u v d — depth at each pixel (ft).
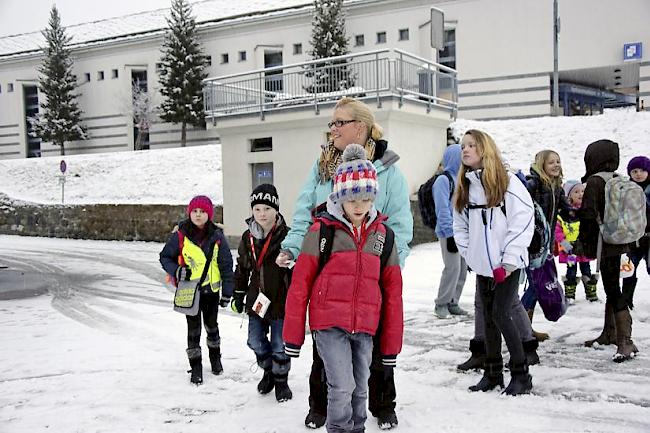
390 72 51.65
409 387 16.08
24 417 14.93
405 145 54.70
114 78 158.20
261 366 16.02
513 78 111.55
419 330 23.00
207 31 142.82
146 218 75.97
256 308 14.96
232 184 60.70
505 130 69.87
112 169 100.83
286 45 134.41
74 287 39.52
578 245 18.48
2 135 180.55
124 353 21.12
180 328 25.49
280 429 13.47
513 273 14.94
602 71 108.99
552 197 18.31
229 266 17.61
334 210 11.75
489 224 14.89
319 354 12.50
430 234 57.67
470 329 23.09
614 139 64.03
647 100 101.96
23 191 101.71
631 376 16.42
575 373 16.76
